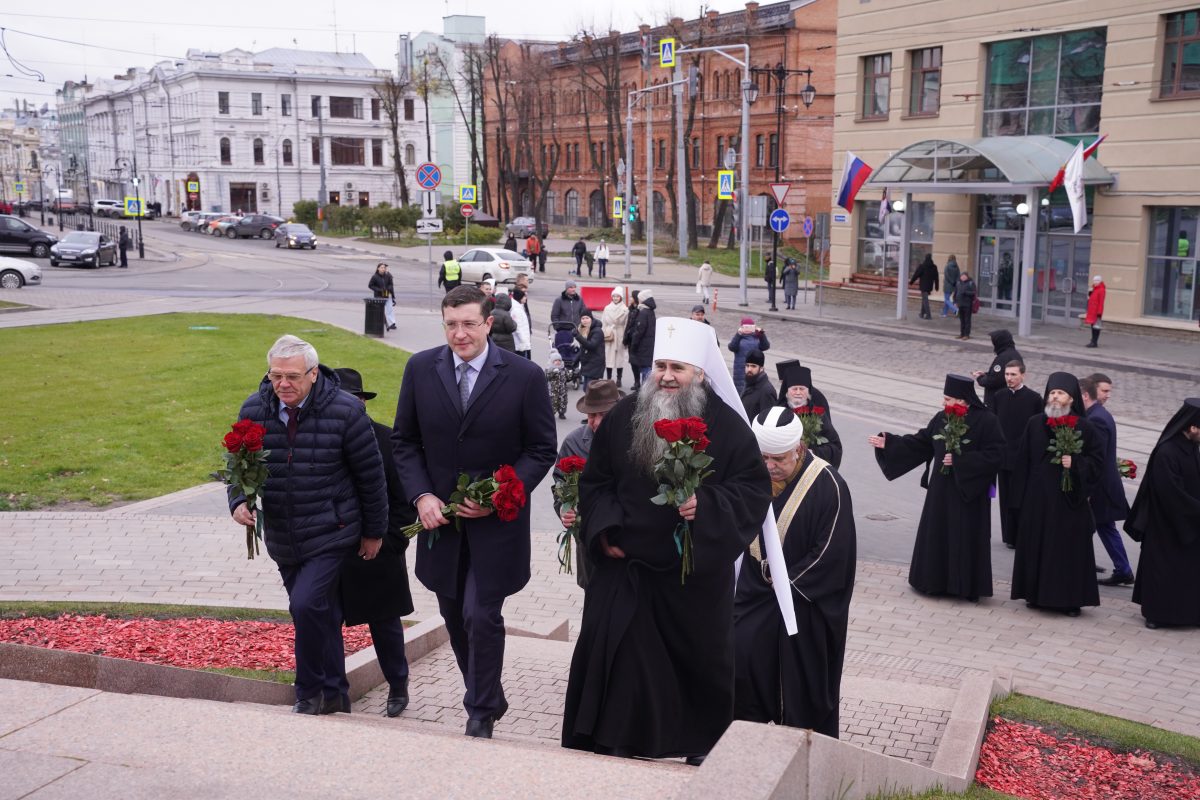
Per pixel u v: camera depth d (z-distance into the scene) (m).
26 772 3.25
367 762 3.33
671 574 4.29
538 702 6.12
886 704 6.50
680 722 4.36
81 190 134.25
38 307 30.64
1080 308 29.28
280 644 7.11
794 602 5.51
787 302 35.88
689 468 3.98
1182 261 26.67
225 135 93.38
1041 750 6.09
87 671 4.95
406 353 22.81
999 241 31.58
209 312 29.78
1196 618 8.80
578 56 76.50
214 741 3.49
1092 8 27.56
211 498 11.90
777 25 60.62
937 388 21.20
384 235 75.19
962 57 31.19
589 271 50.16
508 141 84.62
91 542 10.05
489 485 4.68
